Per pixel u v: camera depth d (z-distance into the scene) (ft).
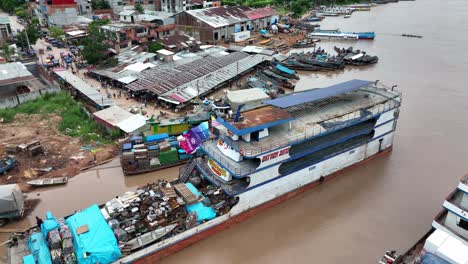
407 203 117.80
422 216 111.65
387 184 128.16
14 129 165.37
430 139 157.17
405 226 107.96
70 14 391.65
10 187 111.75
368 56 277.23
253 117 113.09
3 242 104.63
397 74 246.47
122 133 157.17
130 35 293.64
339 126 121.90
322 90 136.77
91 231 92.68
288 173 115.14
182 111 185.88
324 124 122.31
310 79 243.19
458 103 194.49
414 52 301.22
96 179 133.59
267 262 97.25
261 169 106.83
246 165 105.70
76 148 151.23
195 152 138.10
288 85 223.10
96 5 455.63
